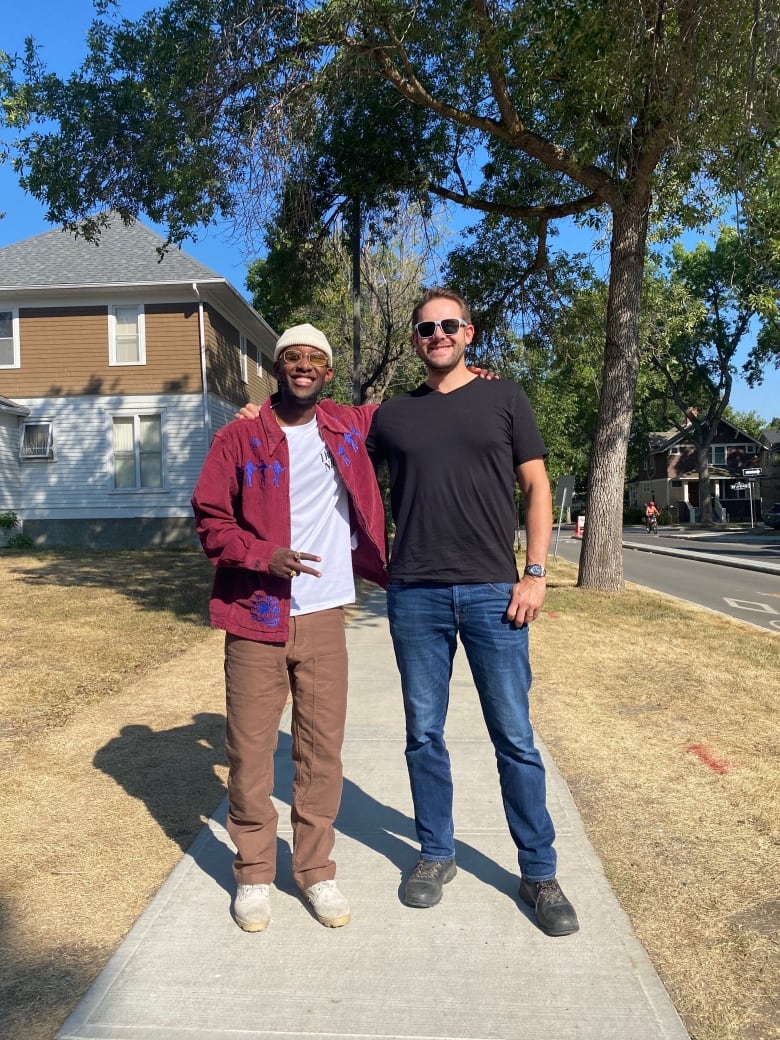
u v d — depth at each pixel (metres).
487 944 2.79
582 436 50.31
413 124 13.32
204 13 10.81
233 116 11.09
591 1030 2.34
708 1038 2.35
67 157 11.77
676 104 9.39
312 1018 2.40
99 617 9.92
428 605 3.00
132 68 11.82
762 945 2.82
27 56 11.64
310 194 13.04
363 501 3.07
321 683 3.01
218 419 23.25
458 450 2.96
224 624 2.94
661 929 2.93
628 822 3.87
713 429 51.44
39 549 20.27
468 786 4.32
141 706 5.98
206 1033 2.33
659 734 5.28
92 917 3.02
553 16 8.34
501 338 16.64
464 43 11.19
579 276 15.61
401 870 3.36
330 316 26.47
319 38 10.10
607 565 12.73
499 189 14.85
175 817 3.94
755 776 4.49
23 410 21.83
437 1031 2.34
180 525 22.19
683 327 23.08
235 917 2.93
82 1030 2.35
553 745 5.03
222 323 23.80
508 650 2.95
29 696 6.19
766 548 29.44
